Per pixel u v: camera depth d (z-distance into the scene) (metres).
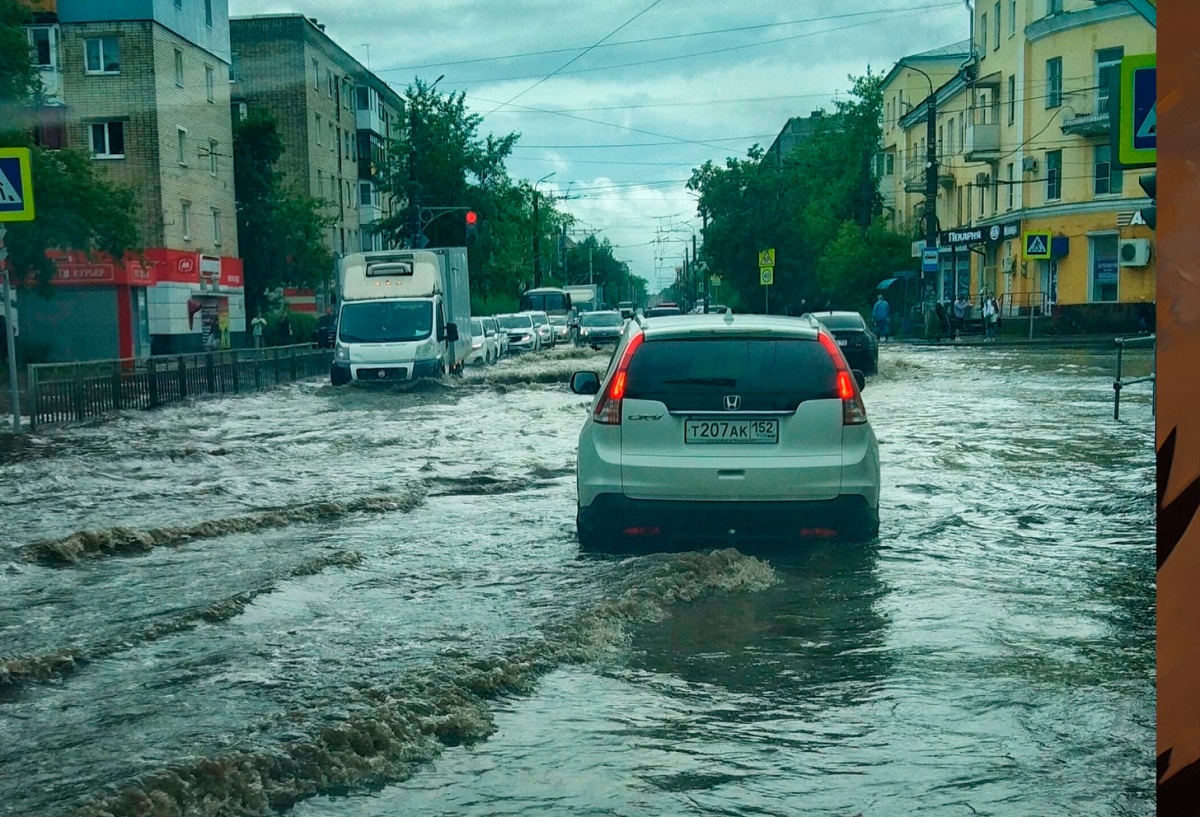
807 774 3.38
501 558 6.91
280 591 5.98
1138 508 8.53
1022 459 11.60
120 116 42.06
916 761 3.48
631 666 4.62
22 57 30.30
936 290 60.84
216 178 48.38
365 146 76.69
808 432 6.97
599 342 50.25
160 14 42.53
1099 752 3.53
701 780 3.35
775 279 73.56
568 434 15.52
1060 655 4.69
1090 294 45.00
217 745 3.49
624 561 6.58
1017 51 49.22
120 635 5.12
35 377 17.14
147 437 16.12
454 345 29.14
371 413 20.02
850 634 5.09
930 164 48.44
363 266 26.92
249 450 14.01
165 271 42.66
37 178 31.23
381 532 7.96
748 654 4.78
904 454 12.14
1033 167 47.56
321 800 3.22
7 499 10.28
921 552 7.03
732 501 6.93
